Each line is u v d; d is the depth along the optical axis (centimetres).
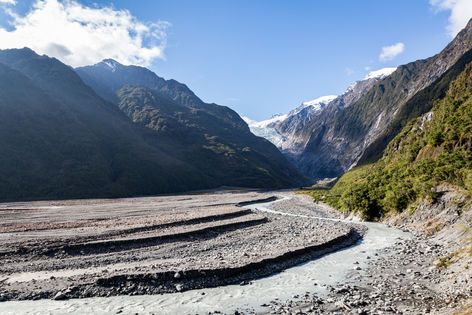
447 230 3888
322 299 2280
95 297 2383
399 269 2892
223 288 2597
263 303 2253
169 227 5156
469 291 2089
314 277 2822
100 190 16788
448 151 5503
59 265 3119
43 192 15150
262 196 13850
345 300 2220
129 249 3831
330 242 3975
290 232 4891
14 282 2597
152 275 2656
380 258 3341
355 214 6262
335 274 2886
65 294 2380
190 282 2655
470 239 3219
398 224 5019
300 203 10500
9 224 5628
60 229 4938
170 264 3067
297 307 2148
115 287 2514
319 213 7625
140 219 6153
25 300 2314
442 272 2639
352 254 3572
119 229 4688
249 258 3234
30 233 4512
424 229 4303
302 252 3581
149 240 4138
